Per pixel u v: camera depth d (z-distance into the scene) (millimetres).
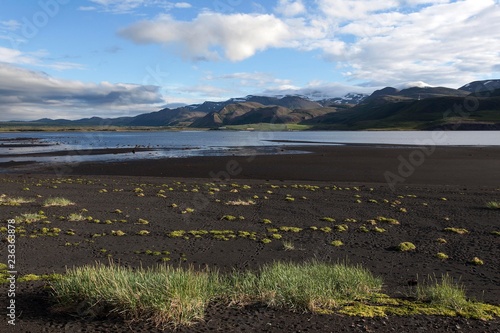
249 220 14555
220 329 5086
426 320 5473
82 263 9188
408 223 14031
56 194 20375
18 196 19547
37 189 22188
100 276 6133
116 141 96188
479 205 17344
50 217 14562
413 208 16781
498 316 5699
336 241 11438
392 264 9469
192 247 10859
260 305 6039
